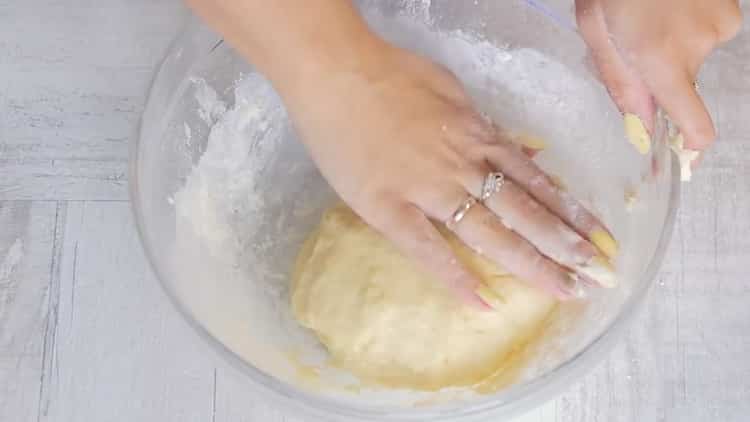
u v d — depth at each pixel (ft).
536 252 2.42
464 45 2.80
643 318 2.67
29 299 2.70
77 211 2.77
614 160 2.65
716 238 2.72
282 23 2.37
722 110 2.81
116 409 2.62
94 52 2.90
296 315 2.59
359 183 2.49
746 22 2.86
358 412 2.33
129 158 2.56
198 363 2.65
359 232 2.59
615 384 2.62
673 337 2.65
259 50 2.42
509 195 2.43
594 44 2.43
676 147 2.43
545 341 2.51
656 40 2.30
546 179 2.46
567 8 2.70
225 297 2.59
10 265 2.72
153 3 2.94
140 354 2.66
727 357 2.64
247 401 2.62
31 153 2.81
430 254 2.46
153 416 2.62
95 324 2.68
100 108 2.85
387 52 2.52
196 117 2.67
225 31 2.43
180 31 2.63
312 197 2.74
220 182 2.70
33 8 2.93
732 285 2.69
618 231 2.59
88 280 2.72
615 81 2.44
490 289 2.47
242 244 2.68
